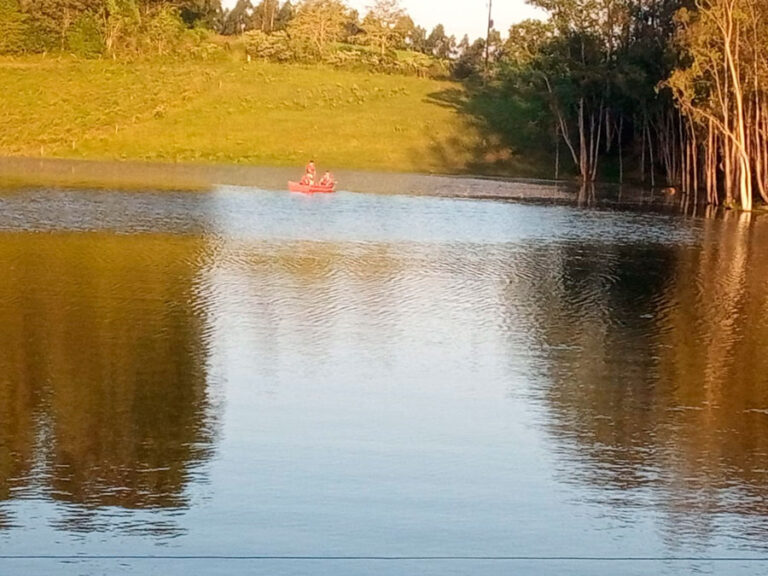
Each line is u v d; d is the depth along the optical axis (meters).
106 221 43.56
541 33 88.81
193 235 39.91
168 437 15.84
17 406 17.12
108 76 110.31
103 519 12.77
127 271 30.58
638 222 53.28
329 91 110.06
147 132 96.25
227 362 20.45
